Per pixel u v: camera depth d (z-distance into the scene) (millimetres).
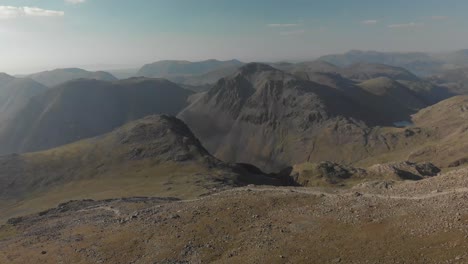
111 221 74750
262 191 74875
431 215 44688
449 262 33844
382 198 56375
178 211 70312
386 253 39312
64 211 102188
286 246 47562
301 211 58688
